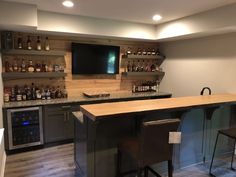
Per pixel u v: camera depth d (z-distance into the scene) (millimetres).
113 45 4547
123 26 4012
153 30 4363
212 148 3135
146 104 2471
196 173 2773
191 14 3430
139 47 4914
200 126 2969
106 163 2365
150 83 5109
